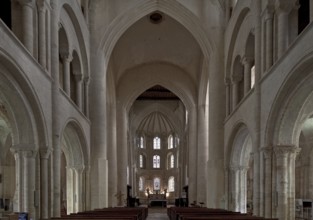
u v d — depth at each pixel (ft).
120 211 51.72
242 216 37.52
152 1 71.87
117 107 109.50
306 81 34.32
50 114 43.19
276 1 41.65
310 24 29.76
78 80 64.08
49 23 43.57
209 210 55.57
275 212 40.47
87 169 64.75
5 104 36.55
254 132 46.47
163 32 94.27
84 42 64.13
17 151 38.32
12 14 38.52
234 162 65.98
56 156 44.04
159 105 146.10
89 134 67.26
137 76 109.60
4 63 31.22
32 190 38.63
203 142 102.58
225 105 70.28
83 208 63.31
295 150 39.88
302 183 72.49
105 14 71.77
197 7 72.64
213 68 71.72
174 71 109.29
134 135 151.02
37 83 38.06
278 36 40.96
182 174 142.41
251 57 56.08
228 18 69.15
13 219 32.04
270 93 41.01
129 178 143.02
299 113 38.58
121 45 97.30
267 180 41.27
